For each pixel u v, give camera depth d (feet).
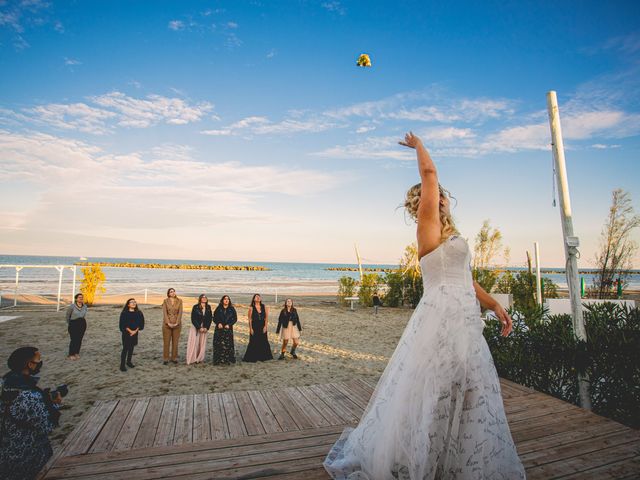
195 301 76.89
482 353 6.34
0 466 8.81
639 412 12.70
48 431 9.59
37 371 10.21
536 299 50.93
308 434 10.43
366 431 7.34
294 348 34.35
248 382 26.96
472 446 6.00
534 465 8.52
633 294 92.99
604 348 13.44
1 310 60.13
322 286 145.89
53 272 222.28
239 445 9.68
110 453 9.19
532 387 15.70
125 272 255.29
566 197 15.46
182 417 12.41
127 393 24.29
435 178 6.47
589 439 9.91
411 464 6.18
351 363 32.94
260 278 214.07
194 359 31.58
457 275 6.49
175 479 7.91
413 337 6.70
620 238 50.08
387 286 81.56
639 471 8.30
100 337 40.78
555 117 15.99
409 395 6.48
